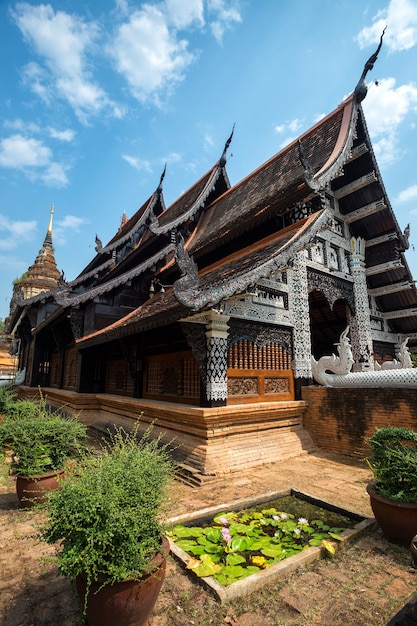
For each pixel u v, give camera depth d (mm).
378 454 4227
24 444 5203
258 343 8094
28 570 3508
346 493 5547
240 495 5508
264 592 3049
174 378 8578
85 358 12750
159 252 12945
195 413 6742
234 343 7738
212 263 11414
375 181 10695
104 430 10633
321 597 2992
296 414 8617
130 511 2646
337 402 8211
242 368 7793
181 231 13688
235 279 6277
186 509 4961
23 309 16297
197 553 3580
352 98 10297
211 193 15180
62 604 2982
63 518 2586
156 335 9531
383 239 11641
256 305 8141
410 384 7051
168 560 3504
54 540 2676
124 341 9977
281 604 2910
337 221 11336
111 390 12195
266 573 3178
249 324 7941
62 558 2467
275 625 2676
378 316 12898
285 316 8812
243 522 4438
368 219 11633
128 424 9859
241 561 3461
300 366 8969
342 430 8039
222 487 5871
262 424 7773
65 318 13109
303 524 4262
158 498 2934
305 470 6777
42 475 5051
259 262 7008
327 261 10539
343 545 3822
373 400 7594
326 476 6406
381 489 4137
